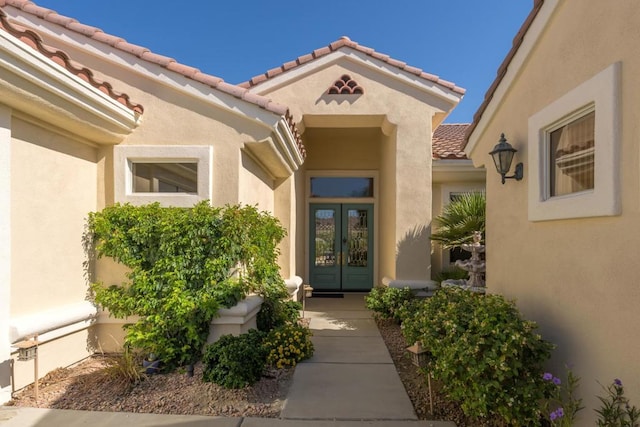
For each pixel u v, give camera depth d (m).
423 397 4.04
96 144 5.09
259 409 3.75
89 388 4.03
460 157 8.25
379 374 4.67
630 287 2.46
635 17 2.44
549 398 3.02
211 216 4.84
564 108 3.11
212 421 3.50
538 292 3.55
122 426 3.38
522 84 3.90
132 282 4.93
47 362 4.29
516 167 3.96
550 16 3.31
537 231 3.58
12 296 3.87
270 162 6.33
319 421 3.52
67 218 4.60
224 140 5.15
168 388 4.09
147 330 4.67
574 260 3.02
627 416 2.46
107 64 5.24
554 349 3.25
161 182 5.33
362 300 9.66
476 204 6.92
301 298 9.59
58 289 4.45
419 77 7.65
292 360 4.86
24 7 5.24
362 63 7.71
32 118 4.04
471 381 3.02
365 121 8.20
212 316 4.72
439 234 7.21
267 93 7.79
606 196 2.61
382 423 3.49
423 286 7.52
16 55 3.25
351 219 10.98
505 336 2.98
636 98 2.43
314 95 7.77
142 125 5.15
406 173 7.75
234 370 4.07
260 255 5.41
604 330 2.68
